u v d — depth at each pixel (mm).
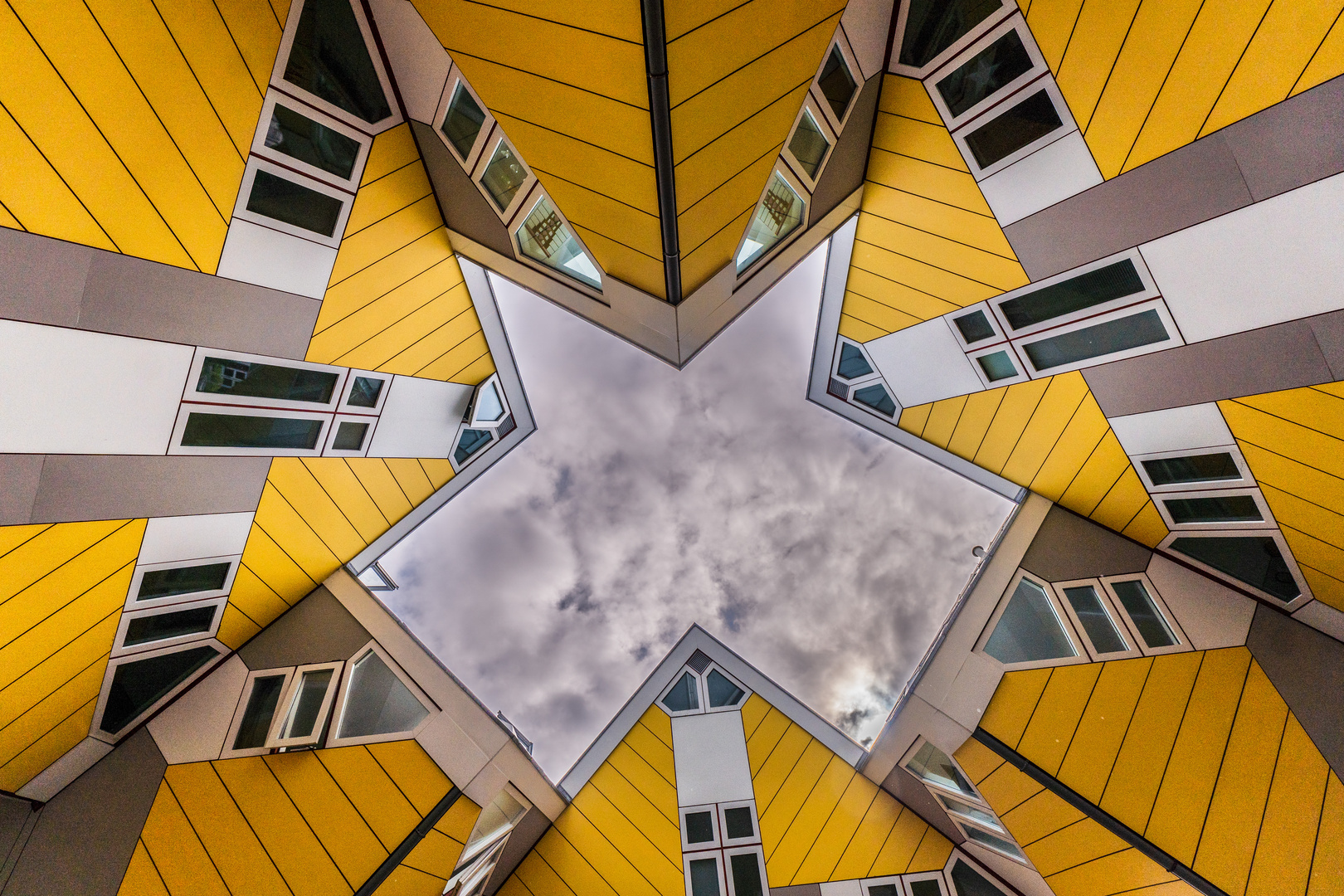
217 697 9172
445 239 9625
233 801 8484
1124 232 7395
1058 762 9414
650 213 6348
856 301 11508
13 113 4770
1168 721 8914
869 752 12211
